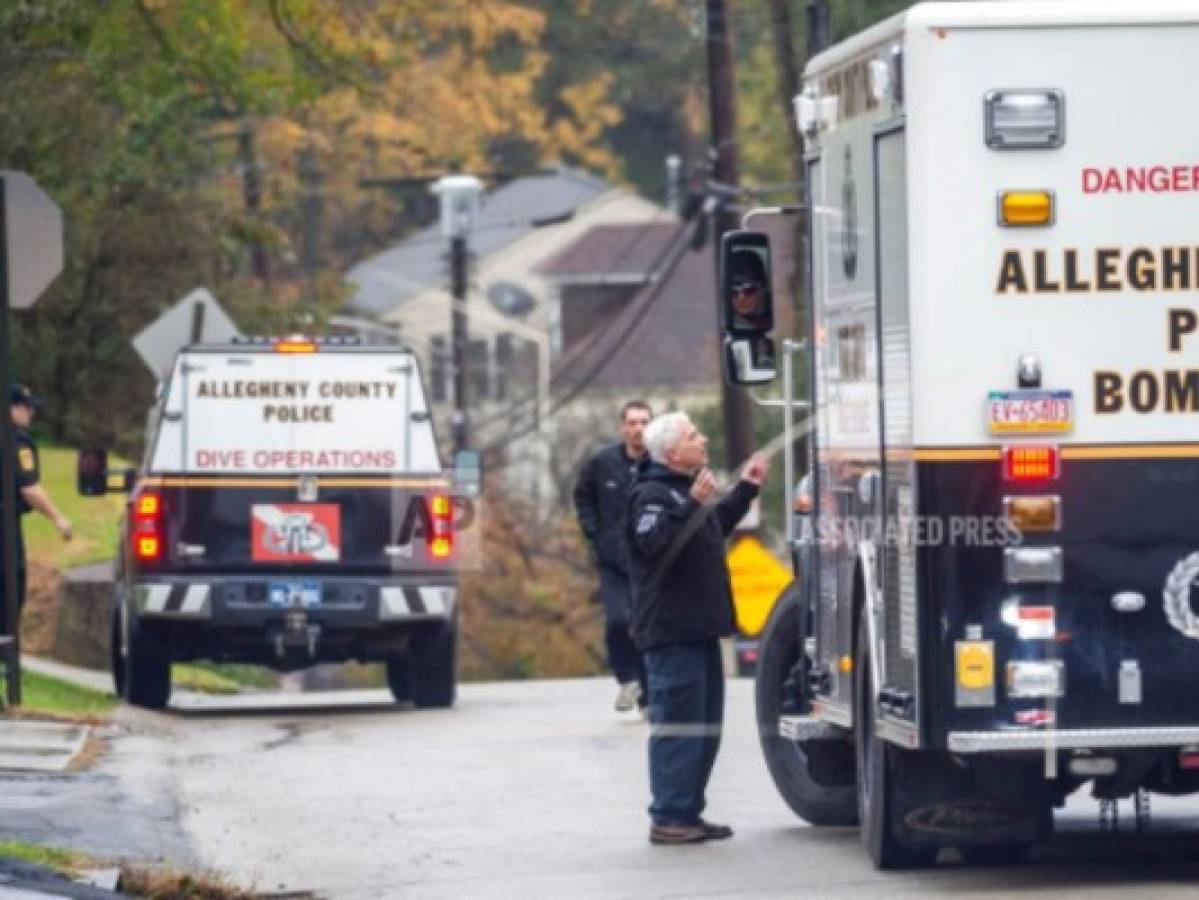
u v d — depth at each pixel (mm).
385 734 47031
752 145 106750
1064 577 28172
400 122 123438
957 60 28156
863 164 30234
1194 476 28250
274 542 51594
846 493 31375
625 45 131125
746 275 33781
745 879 30484
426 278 148750
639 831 34625
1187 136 28234
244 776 40344
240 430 51719
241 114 104562
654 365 146000
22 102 80250
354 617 51656
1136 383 28234
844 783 34281
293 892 30125
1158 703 28219
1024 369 28156
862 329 30391
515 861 32281
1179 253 28234
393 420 52000
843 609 31766
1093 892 28828
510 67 127188
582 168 143000
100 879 29078
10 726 44719
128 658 52438
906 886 29625
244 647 52531
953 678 28078
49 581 69562
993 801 29781
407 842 33781
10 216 47062
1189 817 35219
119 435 93375
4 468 47000
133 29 73000
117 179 87812
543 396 129375
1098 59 28203
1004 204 28141
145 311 93000
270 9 74562
